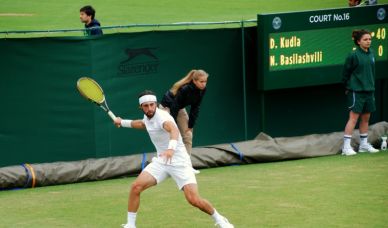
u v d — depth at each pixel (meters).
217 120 26.58
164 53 25.55
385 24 27.45
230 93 26.70
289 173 23.12
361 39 25.02
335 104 28.41
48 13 51.75
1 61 23.36
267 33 25.61
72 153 24.45
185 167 16.27
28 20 49.41
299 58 26.23
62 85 24.09
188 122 22.84
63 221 18.22
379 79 28.09
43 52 23.80
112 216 18.58
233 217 18.08
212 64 26.31
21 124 23.78
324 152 25.91
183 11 52.97
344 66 25.41
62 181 22.81
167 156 15.56
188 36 25.84
